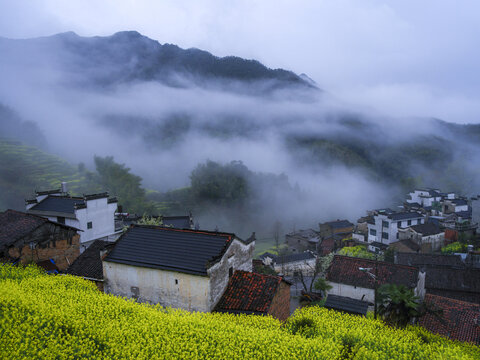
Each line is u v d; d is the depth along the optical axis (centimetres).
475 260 5116
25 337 1672
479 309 2917
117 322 1953
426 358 2044
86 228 4303
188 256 2530
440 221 8081
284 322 2556
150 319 2031
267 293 2467
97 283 2858
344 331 2314
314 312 2859
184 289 2414
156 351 1730
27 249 3262
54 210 4353
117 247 2755
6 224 3447
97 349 1702
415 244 6894
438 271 4125
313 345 1894
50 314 1894
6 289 2159
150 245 2714
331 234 9444
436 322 2886
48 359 1538
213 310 2391
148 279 2534
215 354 1733
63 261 3559
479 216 8338
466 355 2102
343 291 3625
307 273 6575
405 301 2683
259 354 1762
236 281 2611
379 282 3497
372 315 3062
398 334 2448
